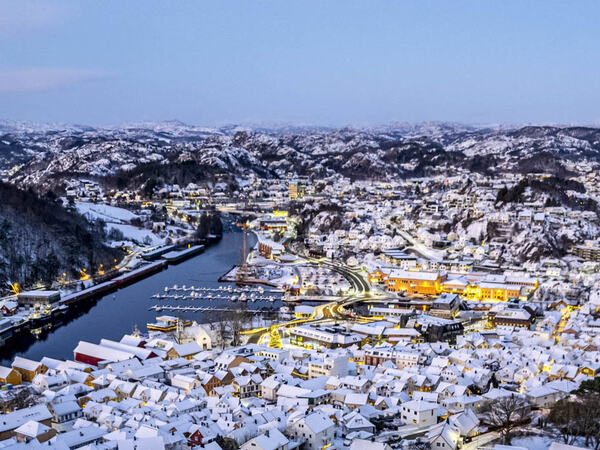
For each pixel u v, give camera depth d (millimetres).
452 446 184750
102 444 179875
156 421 199125
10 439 188000
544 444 181375
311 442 190875
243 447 184375
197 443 189000
